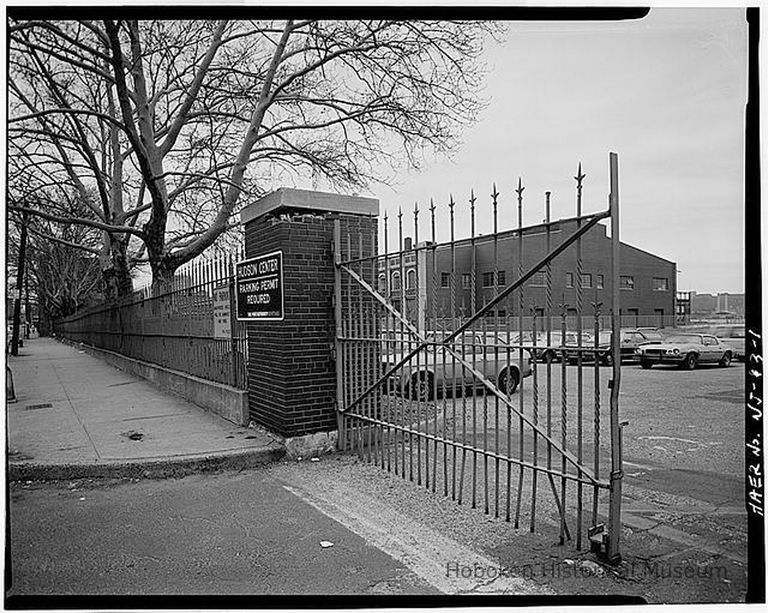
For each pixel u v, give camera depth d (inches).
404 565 158.1
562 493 167.9
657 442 320.2
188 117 660.7
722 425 375.6
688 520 189.8
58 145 706.2
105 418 351.6
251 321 304.7
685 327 1135.0
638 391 574.9
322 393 274.1
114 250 787.4
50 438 294.4
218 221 636.7
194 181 700.7
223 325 351.9
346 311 273.4
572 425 374.3
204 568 158.1
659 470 257.6
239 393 318.3
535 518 189.9
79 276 1907.0
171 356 480.4
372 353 259.4
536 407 174.4
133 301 645.3
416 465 257.8
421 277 236.7
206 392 375.2
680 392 568.1
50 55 494.0
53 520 194.4
